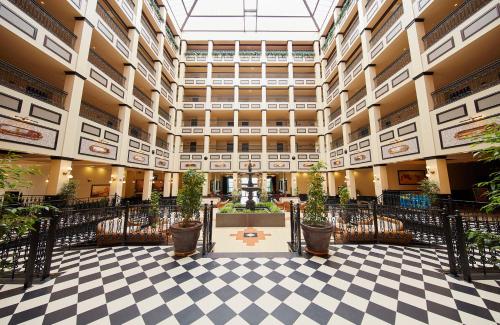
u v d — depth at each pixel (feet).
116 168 31.22
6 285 10.43
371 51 33.99
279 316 8.18
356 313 8.32
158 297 9.50
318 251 14.52
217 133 53.88
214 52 57.26
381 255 14.55
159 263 13.30
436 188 21.83
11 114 17.71
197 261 13.61
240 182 53.31
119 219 18.12
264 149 52.49
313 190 15.10
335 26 45.78
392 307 8.69
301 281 10.91
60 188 22.03
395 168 40.32
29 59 22.02
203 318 8.09
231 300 9.26
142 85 42.04
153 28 44.93
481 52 20.66
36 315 8.20
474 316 8.07
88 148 25.72
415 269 12.29
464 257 11.01
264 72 55.72
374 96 33.09
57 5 23.98
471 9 21.34
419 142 24.36
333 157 47.24
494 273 11.26
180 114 54.08
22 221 8.18
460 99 19.90
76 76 24.38
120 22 34.37
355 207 19.57
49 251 11.51
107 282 10.86
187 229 14.48
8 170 7.54
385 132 30.14
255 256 14.47
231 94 60.95
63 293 9.80
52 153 21.30
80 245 16.90
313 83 55.72
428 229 18.99
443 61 22.09
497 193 7.34
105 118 36.96
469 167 38.86
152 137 41.88
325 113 52.37
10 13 18.02
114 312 8.42
